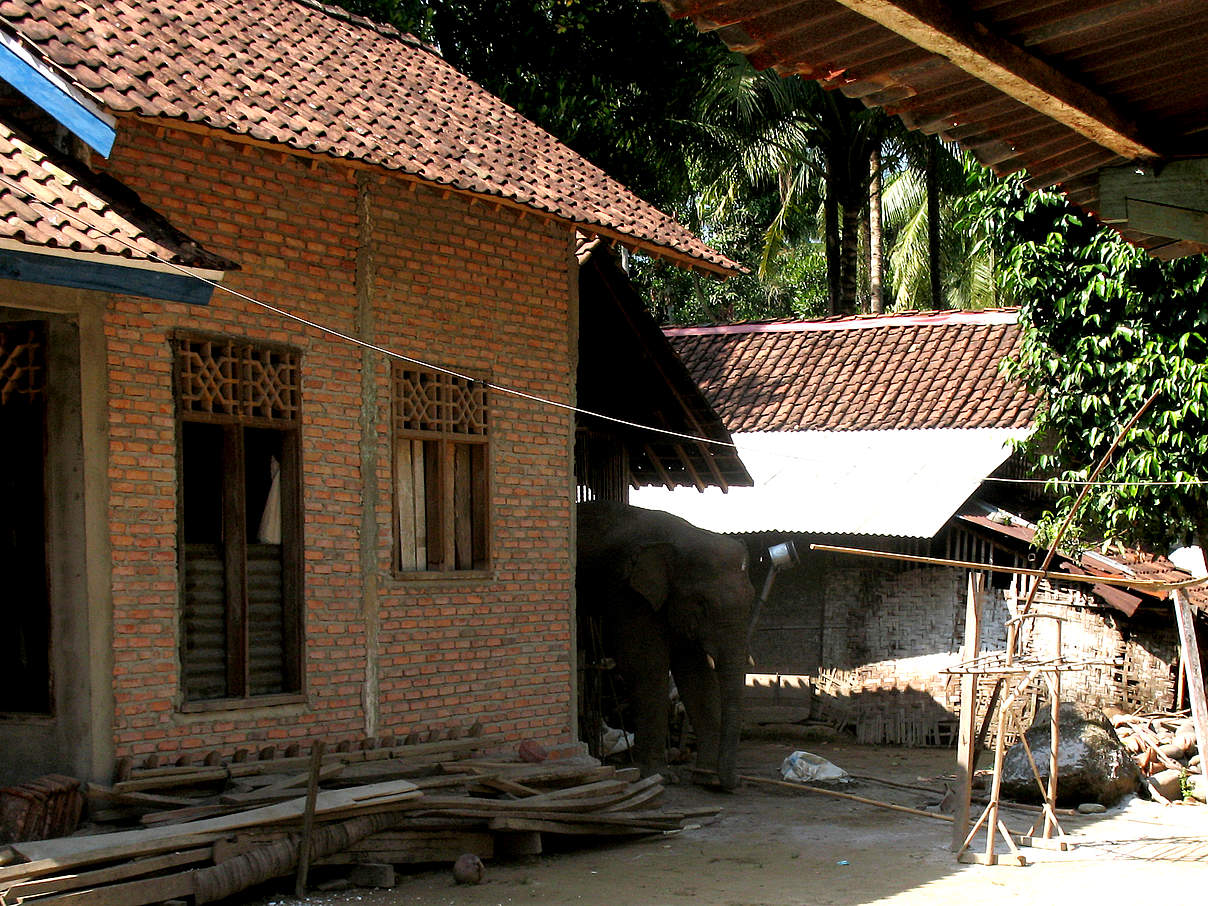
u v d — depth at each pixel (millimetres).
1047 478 17141
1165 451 12984
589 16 18516
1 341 8258
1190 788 12641
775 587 17234
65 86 7637
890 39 3600
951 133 4312
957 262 29297
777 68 3803
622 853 9797
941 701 15969
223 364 8797
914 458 16891
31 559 8375
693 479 16031
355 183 9688
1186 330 12945
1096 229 13508
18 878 6691
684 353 21812
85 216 7305
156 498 8312
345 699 9414
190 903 7504
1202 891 8703
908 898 8469
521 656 10812
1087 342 13633
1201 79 3863
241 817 7730
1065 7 3383
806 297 35281
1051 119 4168
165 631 8328
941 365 19125
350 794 8344
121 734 8062
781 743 15984
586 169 11672
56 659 8070
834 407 18922
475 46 18781
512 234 10914
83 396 7969
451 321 10359
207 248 8719
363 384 9641
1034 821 11422
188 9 10250
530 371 11055
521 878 8836
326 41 11422
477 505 10664
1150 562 16156
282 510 9250
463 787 9297
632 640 12859
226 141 8422
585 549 13227
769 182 26000
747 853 9844
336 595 9398
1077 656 15820
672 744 14820
